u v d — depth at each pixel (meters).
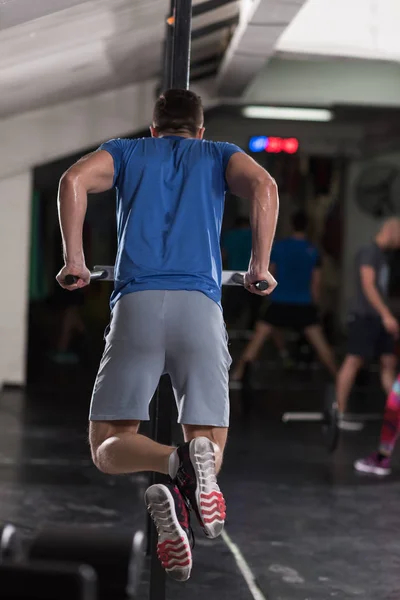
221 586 3.80
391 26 9.05
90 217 13.98
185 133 3.05
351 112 11.46
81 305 13.54
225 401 2.79
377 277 8.08
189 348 2.75
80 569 1.49
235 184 2.83
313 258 10.38
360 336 8.12
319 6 8.95
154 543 3.27
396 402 6.36
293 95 11.19
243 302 14.05
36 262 12.97
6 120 10.13
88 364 12.73
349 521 4.98
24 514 4.86
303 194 16.77
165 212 2.85
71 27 6.23
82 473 6.00
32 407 9.05
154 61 9.18
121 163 2.88
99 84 9.48
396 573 4.04
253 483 5.91
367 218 17.14
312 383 11.73
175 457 2.53
